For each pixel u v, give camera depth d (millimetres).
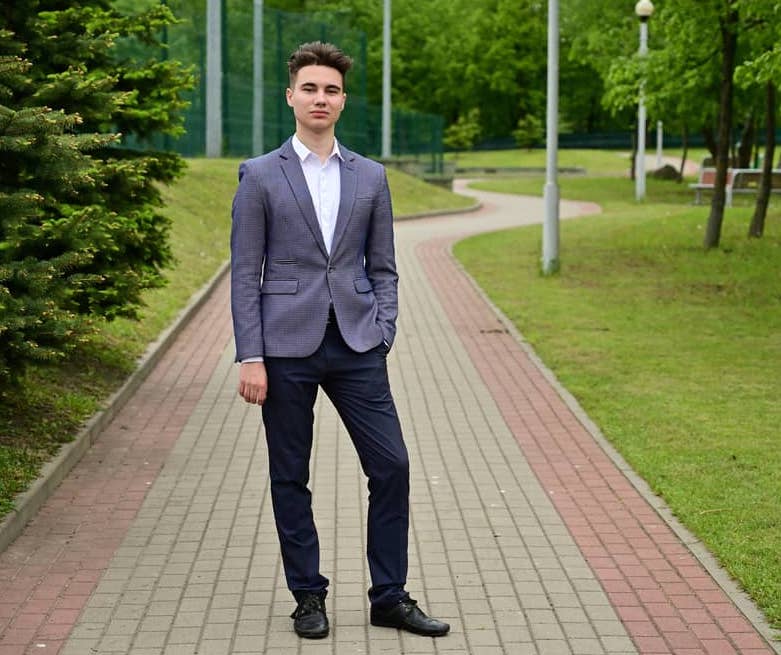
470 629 4887
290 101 4805
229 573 5551
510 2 76812
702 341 12336
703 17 19000
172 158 9875
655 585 5371
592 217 30625
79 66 8422
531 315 14227
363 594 5301
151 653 4645
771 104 20766
